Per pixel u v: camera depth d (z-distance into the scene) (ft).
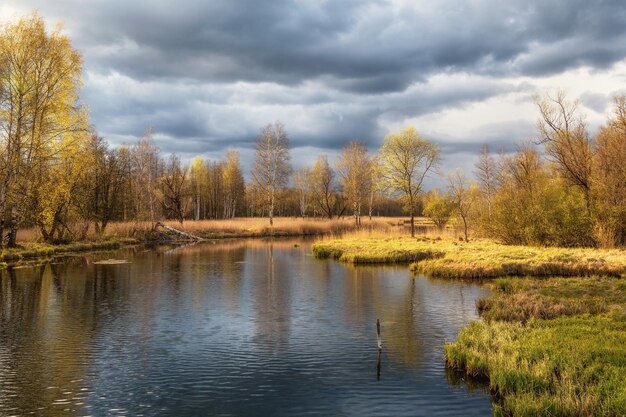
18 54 102.73
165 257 127.34
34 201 122.11
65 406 33.42
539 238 137.49
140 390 36.42
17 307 65.21
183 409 33.04
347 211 414.00
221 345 48.06
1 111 101.65
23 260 113.91
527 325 47.14
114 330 53.52
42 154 107.55
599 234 124.47
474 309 63.46
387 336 50.98
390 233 191.83
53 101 108.78
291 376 39.34
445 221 204.95
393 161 180.86
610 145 131.54
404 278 90.58
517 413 29.30
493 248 127.75
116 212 172.65
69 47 111.14
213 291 77.71
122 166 175.83
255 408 33.22
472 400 34.12
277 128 237.45
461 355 40.57
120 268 104.53
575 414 28.48
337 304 67.41
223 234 213.87
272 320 58.23
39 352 45.55
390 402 33.96
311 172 328.08
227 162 367.45
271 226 227.40
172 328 54.54
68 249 136.98
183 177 257.14
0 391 36.11
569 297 62.54
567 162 134.10
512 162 167.53
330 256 129.18
